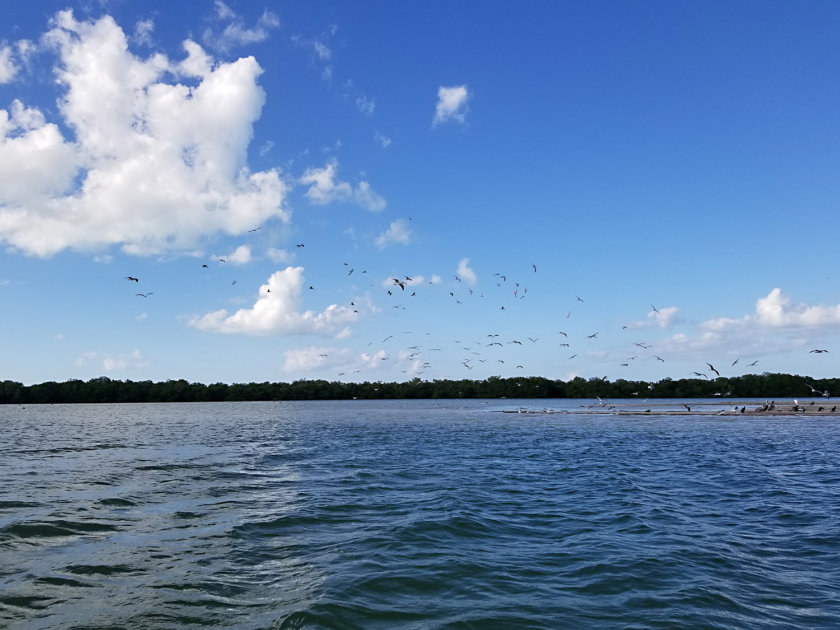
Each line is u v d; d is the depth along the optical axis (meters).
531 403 165.00
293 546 16.16
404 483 27.11
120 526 18.39
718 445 46.50
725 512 20.66
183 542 16.56
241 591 12.65
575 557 15.20
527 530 18.08
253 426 72.75
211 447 44.97
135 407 156.88
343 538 16.98
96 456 38.41
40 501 22.27
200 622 11.00
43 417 99.19
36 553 15.45
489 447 45.22
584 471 31.39
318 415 104.94
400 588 12.82
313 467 32.91
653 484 26.92
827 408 93.75
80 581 13.27
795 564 14.59
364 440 51.81
